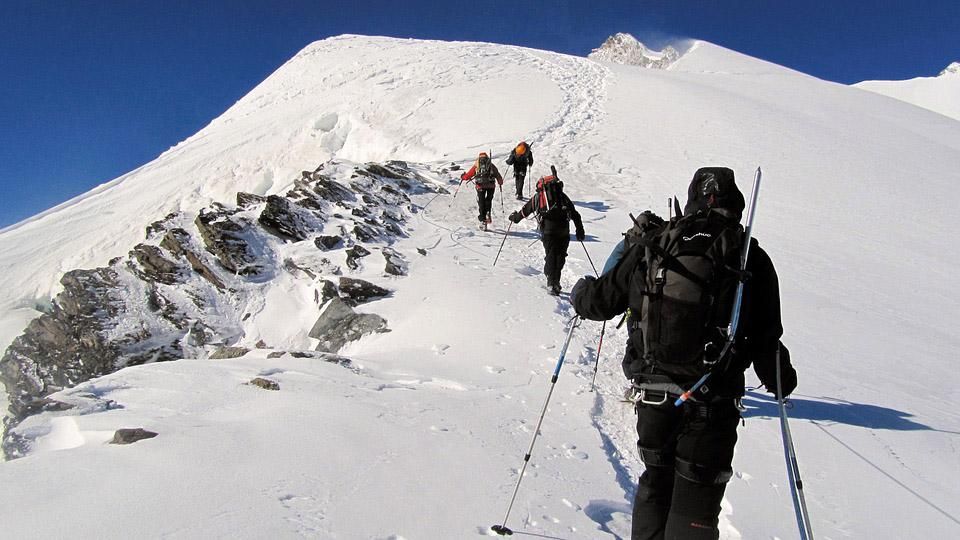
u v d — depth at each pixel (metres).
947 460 5.07
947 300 12.20
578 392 6.33
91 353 10.91
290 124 40.81
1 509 3.15
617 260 3.11
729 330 2.72
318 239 13.10
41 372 10.88
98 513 3.11
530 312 9.24
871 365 7.96
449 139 32.12
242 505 3.32
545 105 33.84
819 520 4.02
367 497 3.62
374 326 9.66
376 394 5.89
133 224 31.47
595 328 8.76
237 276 12.30
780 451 5.05
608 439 5.39
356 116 38.69
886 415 6.02
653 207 18.80
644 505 3.04
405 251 13.04
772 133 26.98
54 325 11.54
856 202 19.38
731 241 2.80
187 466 3.76
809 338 8.98
